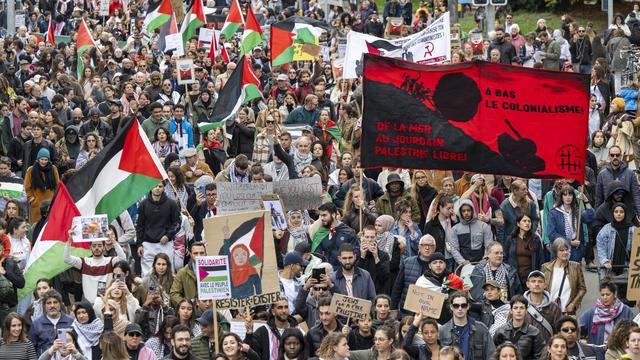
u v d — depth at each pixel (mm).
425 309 19750
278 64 38125
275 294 20375
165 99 36812
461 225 24578
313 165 30109
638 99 34938
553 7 71062
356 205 24891
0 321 23328
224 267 20000
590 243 27812
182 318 21016
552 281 22922
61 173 32156
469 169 23297
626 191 25141
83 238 22703
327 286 21297
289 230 25078
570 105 23266
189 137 32375
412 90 23125
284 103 36188
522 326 20297
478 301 22609
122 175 24516
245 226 20297
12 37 49500
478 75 23125
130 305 22078
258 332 20797
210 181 28062
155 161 24641
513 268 23109
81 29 44344
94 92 39500
